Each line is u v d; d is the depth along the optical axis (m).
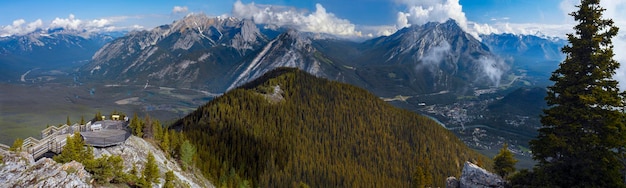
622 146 40.75
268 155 156.00
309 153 175.38
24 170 43.12
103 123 88.25
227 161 131.75
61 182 42.94
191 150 97.88
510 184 52.38
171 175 64.31
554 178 44.00
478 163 143.38
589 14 41.66
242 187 116.50
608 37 41.78
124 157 70.75
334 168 167.38
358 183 159.12
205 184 96.81
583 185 42.03
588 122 42.31
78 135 55.09
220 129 161.50
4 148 56.72
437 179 184.75
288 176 148.75
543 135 46.31
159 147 93.00
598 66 41.44
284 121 198.50
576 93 42.78
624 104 40.59
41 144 62.56
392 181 171.88
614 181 40.47
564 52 44.22
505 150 83.12
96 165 49.78
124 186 53.09
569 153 43.22
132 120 90.69
